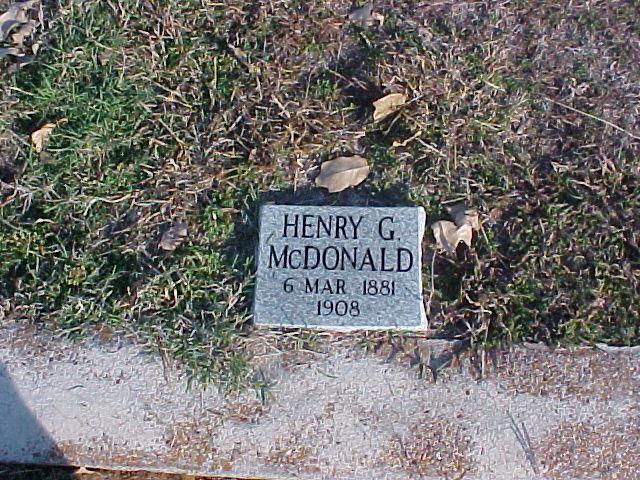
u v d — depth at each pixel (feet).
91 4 5.47
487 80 5.39
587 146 5.34
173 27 5.45
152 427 5.01
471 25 5.52
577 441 4.94
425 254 5.21
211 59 5.44
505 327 5.08
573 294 5.15
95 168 5.32
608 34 5.51
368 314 4.98
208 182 5.28
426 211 5.26
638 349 5.06
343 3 5.56
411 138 5.29
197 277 5.18
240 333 5.08
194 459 4.98
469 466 4.93
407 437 4.97
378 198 5.29
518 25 5.53
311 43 5.49
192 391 5.04
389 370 5.06
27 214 5.31
